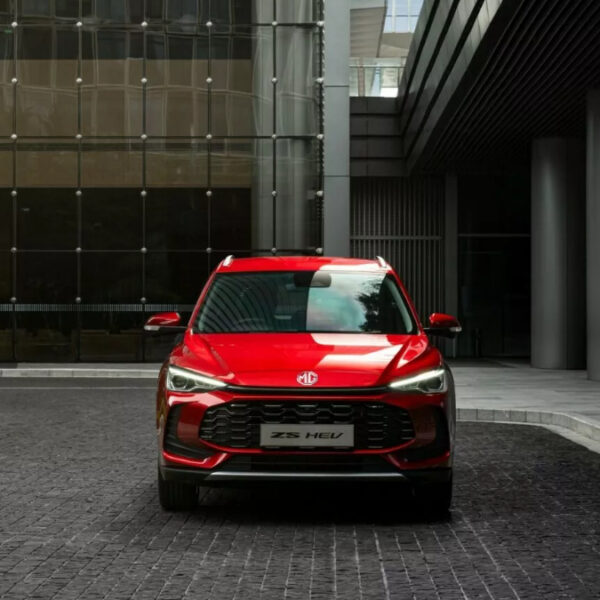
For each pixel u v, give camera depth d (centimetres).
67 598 589
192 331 888
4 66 2909
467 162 2950
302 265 973
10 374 2592
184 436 784
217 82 2902
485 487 952
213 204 2902
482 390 1947
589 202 2097
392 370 787
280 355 804
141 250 2903
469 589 606
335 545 720
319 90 2892
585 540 734
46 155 2909
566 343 2598
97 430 1394
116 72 2908
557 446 1248
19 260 2908
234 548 711
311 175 2897
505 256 3219
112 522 798
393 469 768
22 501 884
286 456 766
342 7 2861
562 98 2120
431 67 2297
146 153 2903
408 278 3238
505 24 1574
